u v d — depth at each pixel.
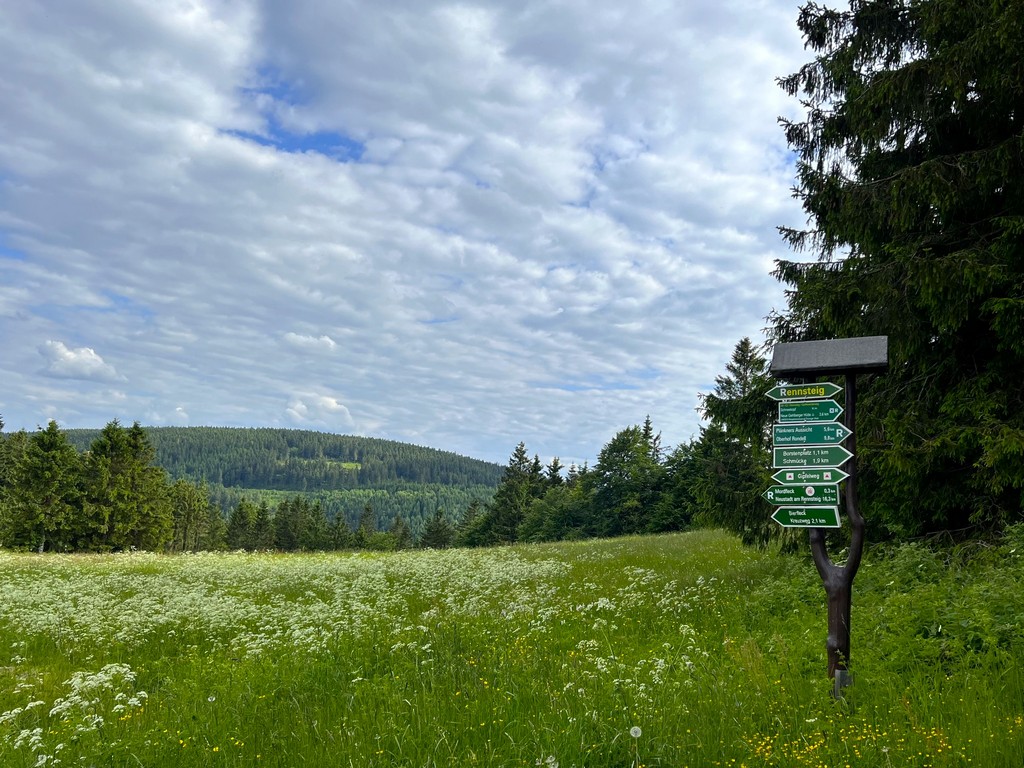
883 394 11.28
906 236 10.99
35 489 55.97
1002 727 4.64
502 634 9.90
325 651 9.09
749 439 13.68
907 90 10.62
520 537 73.06
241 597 16.45
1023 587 6.83
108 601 15.57
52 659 10.71
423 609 13.95
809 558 12.20
